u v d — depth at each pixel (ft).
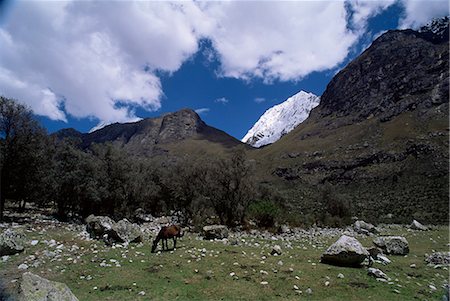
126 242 78.84
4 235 66.54
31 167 125.90
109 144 180.14
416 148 488.02
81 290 45.27
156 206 213.25
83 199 163.22
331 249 62.28
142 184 189.16
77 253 66.23
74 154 163.73
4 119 118.42
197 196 155.33
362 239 110.93
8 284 44.57
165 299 42.80
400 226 179.63
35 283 35.14
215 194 143.95
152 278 50.93
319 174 625.41
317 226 167.02
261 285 48.73
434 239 111.96
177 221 163.22
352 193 456.45
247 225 136.77
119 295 43.62
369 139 646.74
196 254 67.15
